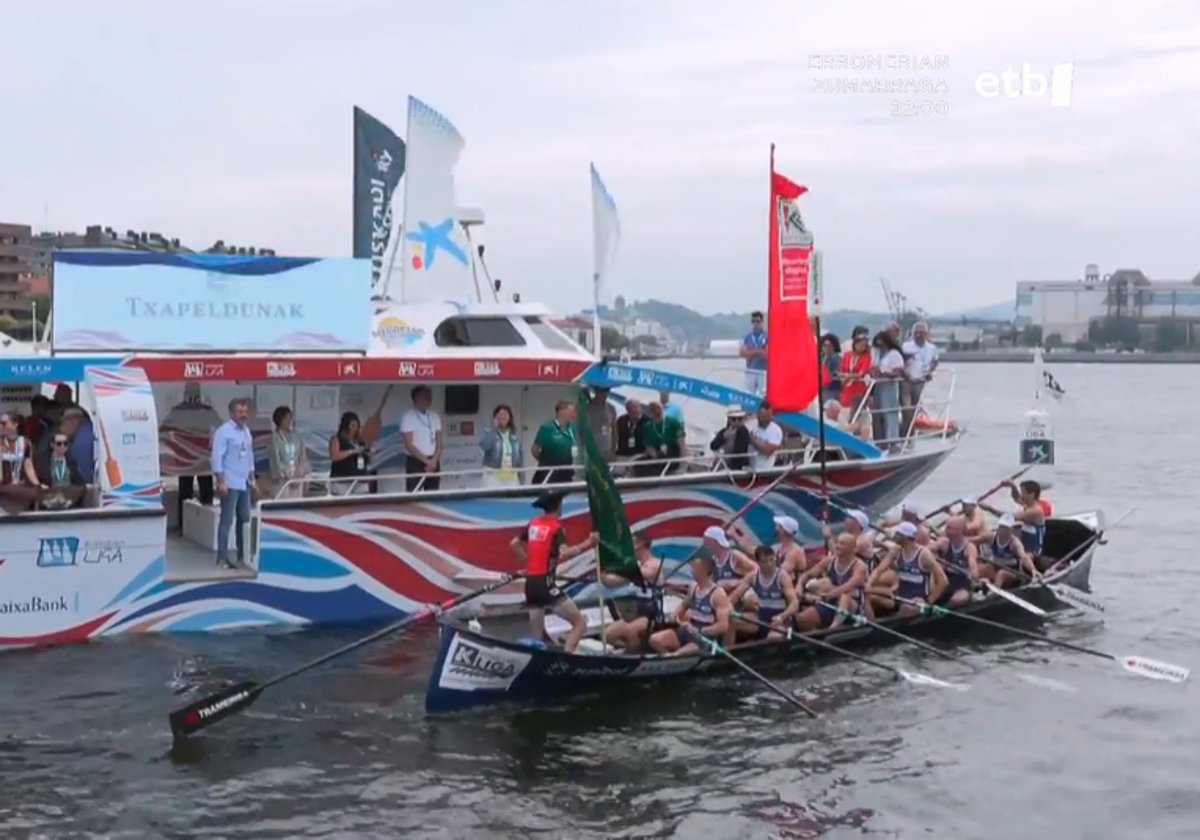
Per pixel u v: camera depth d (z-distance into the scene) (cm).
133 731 1507
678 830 1294
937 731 1597
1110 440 6462
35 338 2203
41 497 1795
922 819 1336
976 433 6681
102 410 1811
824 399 2511
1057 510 3762
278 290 2008
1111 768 1486
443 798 1352
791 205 2216
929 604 2016
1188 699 1745
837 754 1510
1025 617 2188
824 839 1284
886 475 2388
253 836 1254
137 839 1241
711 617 1803
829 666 1858
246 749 1468
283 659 1788
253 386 2114
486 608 2047
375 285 2411
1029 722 1641
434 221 2291
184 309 1955
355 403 2145
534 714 1611
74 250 1900
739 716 1630
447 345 2175
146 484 1831
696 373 2597
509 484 2081
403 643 1889
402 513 1981
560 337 2253
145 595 1847
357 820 1295
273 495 1994
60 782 1364
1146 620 2223
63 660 1744
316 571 1942
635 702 1670
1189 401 10700
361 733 1527
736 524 2239
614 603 1828
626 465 2108
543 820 1307
